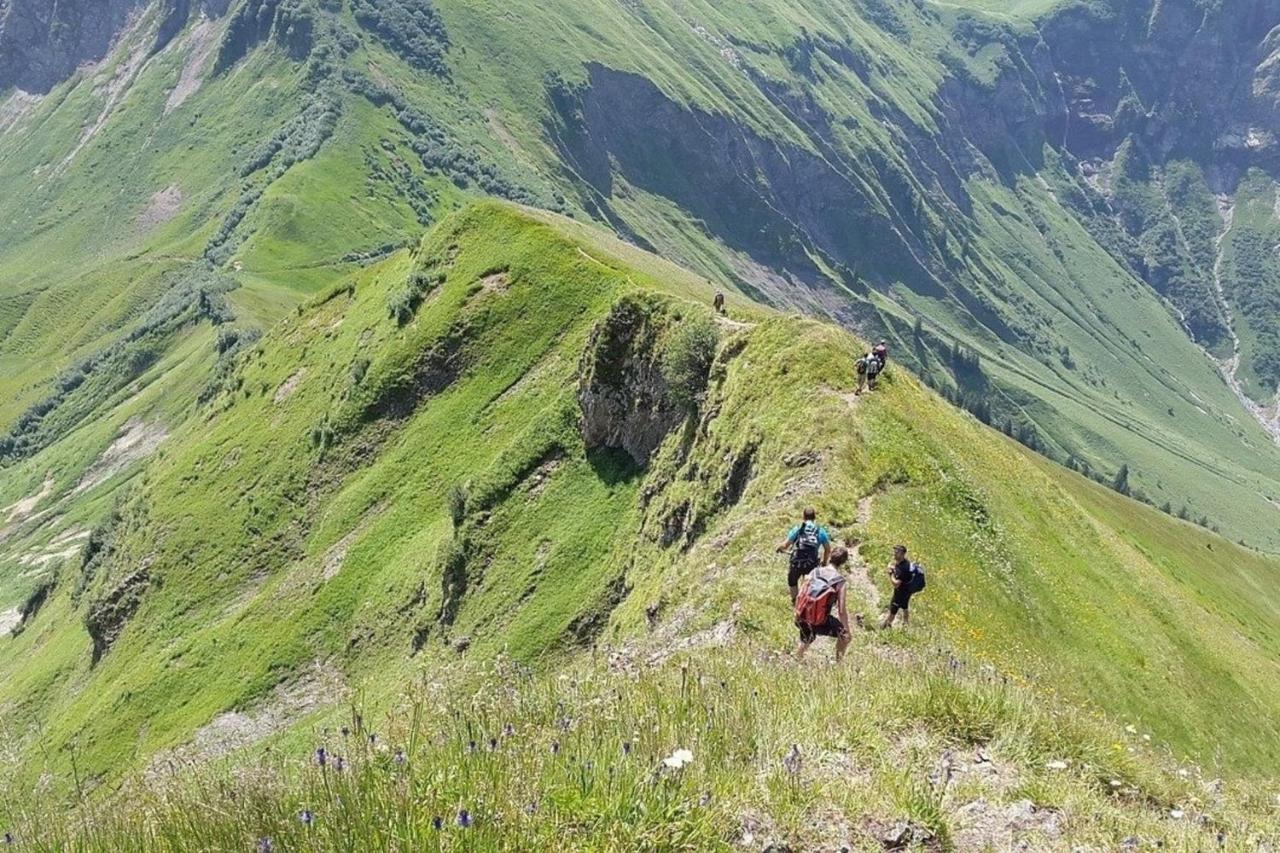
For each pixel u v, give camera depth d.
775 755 10.62
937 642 26.61
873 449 43.22
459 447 89.38
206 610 95.56
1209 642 53.00
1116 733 16.44
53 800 9.49
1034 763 12.52
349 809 7.80
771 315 62.25
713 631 27.14
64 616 118.94
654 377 66.06
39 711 101.56
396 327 103.88
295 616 81.44
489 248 102.38
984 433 60.53
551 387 88.44
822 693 13.27
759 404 50.50
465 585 69.94
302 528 98.06
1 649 132.88
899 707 13.04
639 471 67.19
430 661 66.12
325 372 111.44
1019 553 42.53
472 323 97.25
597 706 11.94
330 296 125.50
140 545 107.12
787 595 28.02
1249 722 46.41
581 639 58.75
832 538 35.28
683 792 9.13
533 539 68.56
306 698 75.19
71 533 189.00
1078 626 41.25
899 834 9.84
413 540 82.56
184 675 83.06
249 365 127.00
